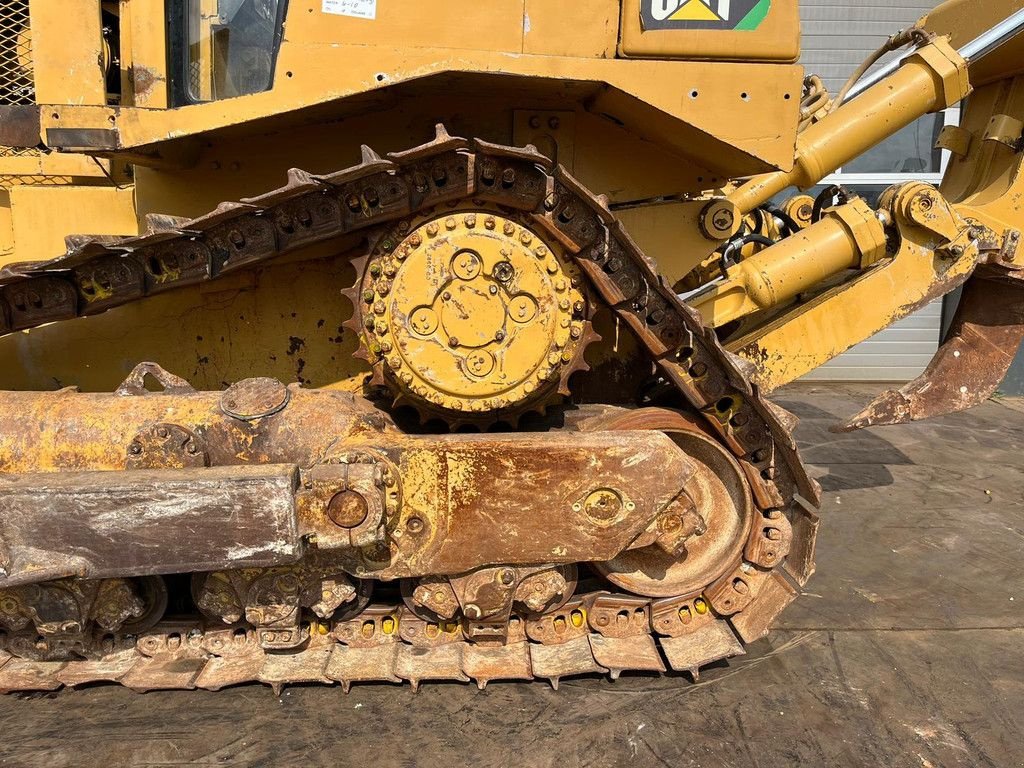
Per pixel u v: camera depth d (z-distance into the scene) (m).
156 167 2.59
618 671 2.52
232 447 2.26
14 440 2.22
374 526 2.11
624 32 2.24
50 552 2.07
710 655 2.57
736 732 2.34
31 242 2.81
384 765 2.15
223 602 2.38
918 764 2.21
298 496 2.09
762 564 2.65
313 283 2.71
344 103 2.28
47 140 2.26
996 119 3.67
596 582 2.77
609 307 2.54
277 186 2.68
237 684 2.53
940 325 8.37
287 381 2.77
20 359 2.69
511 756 2.20
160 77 2.32
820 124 3.60
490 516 2.30
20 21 2.52
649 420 2.59
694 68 2.28
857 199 3.32
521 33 2.23
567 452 2.27
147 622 2.50
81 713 2.35
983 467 5.25
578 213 2.24
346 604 2.53
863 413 3.75
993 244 3.38
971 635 2.97
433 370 2.29
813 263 3.21
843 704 2.49
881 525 4.15
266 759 2.16
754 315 3.82
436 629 2.58
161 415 2.28
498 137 2.66
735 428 2.58
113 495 2.04
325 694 2.47
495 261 2.24
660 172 2.77
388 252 2.27
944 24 3.98
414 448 2.25
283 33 2.16
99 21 2.26
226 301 2.70
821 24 7.93
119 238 2.27
